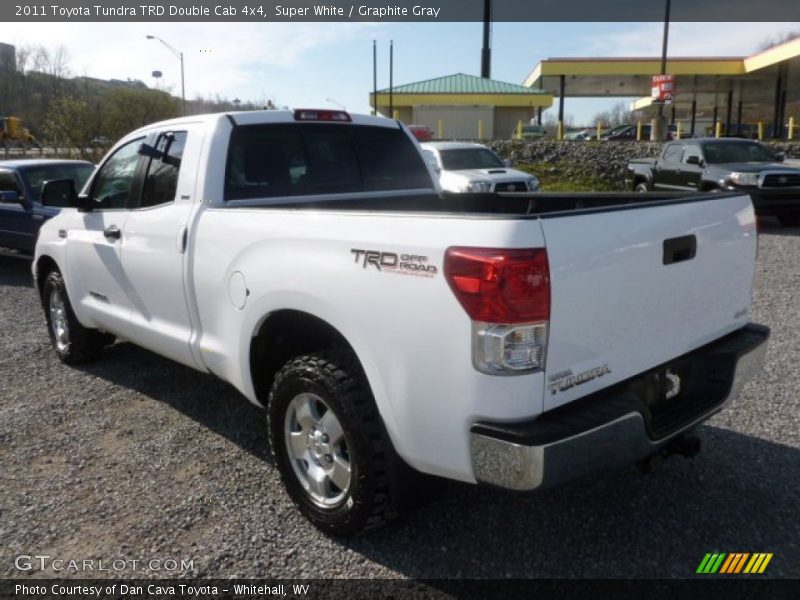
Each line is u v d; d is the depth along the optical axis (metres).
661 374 2.97
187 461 3.94
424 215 2.59
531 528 3.21
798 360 5.31
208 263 3.62
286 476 3.30
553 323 2.41
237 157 3.95
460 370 2.46
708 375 3.16
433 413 2.57
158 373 5.44
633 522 3.24
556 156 22.88
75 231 5.05
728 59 35.22
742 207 3.33
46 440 4.25
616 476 3.66
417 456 2.69
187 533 3.21
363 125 4.59
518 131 32.78
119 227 4.46
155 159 4.28
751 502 3.37
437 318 2.50
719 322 3.26
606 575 2.86
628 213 2.67
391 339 2.66
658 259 2.80
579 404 2.58
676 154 14.53
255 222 3.35
